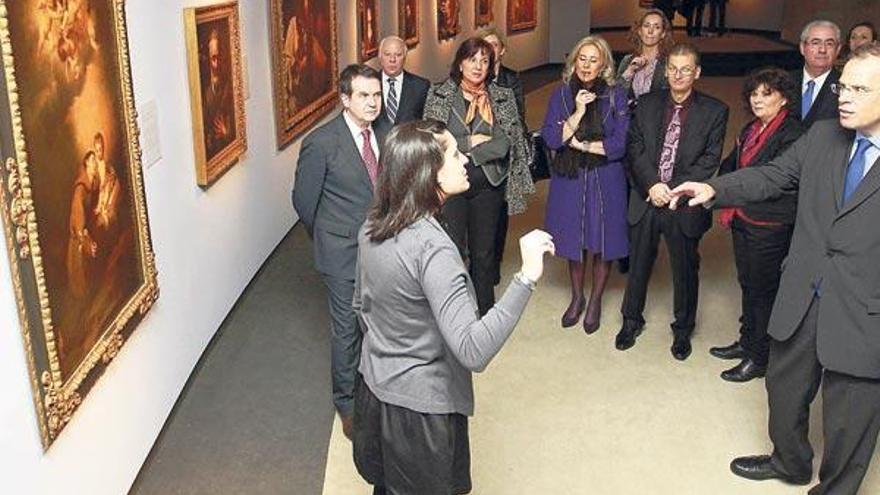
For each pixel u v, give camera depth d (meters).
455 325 2.18
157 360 3.66
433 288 2.22
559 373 4.42
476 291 4.66
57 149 2.55
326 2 7.39
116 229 3.08
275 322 5.00
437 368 2.40
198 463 3.55
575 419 3.98
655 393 4.21
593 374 4.41
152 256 3.47
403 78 5.52
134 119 3.25
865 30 5.41
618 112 4.45
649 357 4.60
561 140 4.51
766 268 4.00
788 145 3.83
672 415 4.01
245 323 4.98
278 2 6.05
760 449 3.71
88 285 2.79
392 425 2.45
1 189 2.21
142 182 3.35
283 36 6.19
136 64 3.50
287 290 5.52
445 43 12.59
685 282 4.46
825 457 3.06
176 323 3.98
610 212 4.63
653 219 4.43
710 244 6.41
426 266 2.23
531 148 4.88
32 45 2.38
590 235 4.66
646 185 4.33
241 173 5.37
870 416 2.89
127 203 3.21
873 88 2.59
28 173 2.33
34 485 2.43
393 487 2.53
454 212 4.42
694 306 4.54
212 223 4.70
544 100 13.26
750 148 3.99
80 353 2.72
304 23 6.73
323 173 3.66
